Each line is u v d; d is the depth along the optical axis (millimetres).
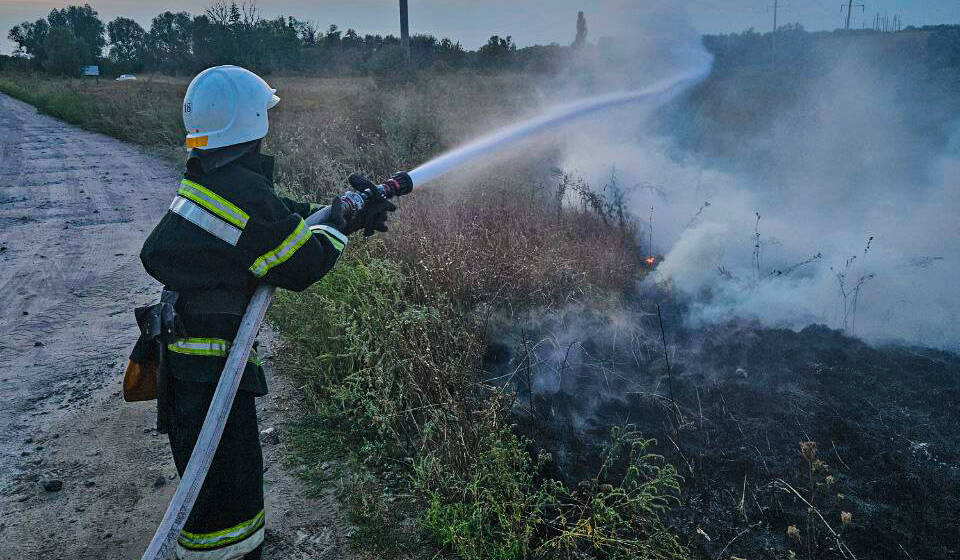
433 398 3447
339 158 8656
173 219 2344
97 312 5672
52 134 19953
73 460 3504
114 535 2977
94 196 10602
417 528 2928
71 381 4387
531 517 2693
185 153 14234
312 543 2889
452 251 4766
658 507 2865
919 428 3443
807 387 3820
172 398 2422
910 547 2719
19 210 9695
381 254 5059
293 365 4145
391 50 23203
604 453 3227
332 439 3527
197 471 2135
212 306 2340
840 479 3117
